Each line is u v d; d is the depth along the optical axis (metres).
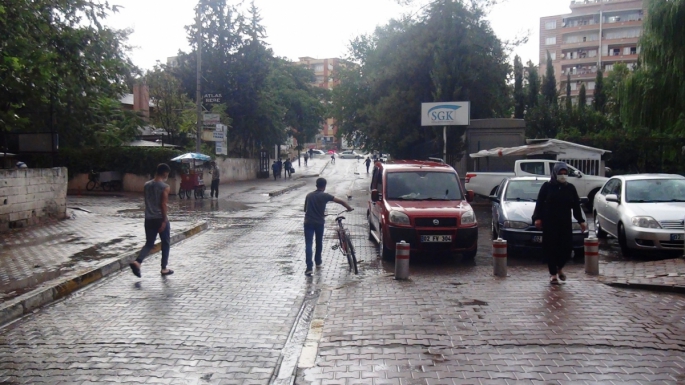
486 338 6.16
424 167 12.80
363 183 41.78
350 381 5.08
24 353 5.99
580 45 86.25
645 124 25.48
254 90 45.56
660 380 5.00
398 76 32.19
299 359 5.67
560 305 7.47
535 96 48.03
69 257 10.98
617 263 10.86
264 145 49.12
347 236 10.41
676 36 23.11
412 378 5.12
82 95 20.08
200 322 7.10
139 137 38.81
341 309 7.40
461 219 11.00
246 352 6.02
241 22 44.97
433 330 6.46
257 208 22.83
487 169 29.17
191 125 35.81
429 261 11.43
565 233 8.66
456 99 29.48
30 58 13.99
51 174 16.66
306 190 35.06
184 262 11.26
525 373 5.19
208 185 35.72
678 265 9.83
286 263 11.18
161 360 5.75
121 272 10.28
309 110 60.56
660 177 12.91
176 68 43.91
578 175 21.59
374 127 34.06
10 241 12.97
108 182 29.62
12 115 15.16
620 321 6.73
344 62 46.47
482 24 30.38
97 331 6.74
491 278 9.41
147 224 9.72
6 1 14.09
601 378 5.05
